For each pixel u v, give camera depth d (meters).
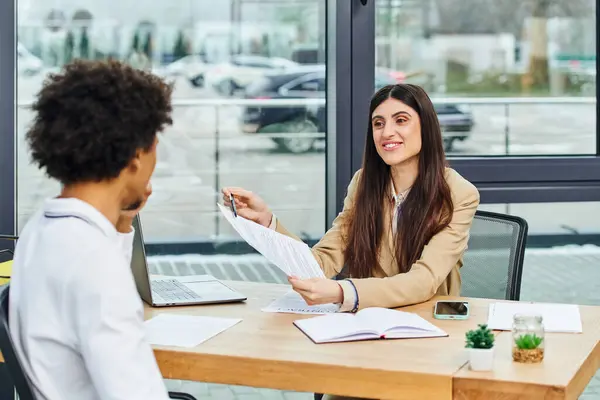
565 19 3.88
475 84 3.89
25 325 1.40
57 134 1.43
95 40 4.21
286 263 2.37
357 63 3.68
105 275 1.38
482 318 2.23
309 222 4.44
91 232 1.42
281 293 2.56
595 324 2.18
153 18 4.26
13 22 3.54
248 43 4.32
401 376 1.79
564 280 4.40
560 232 3.99
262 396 3.91
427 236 2.59
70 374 1.40
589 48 3.90
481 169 3.75
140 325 1.41
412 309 2.35
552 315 2.23
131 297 1.39
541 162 3.77
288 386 1.87
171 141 4.44
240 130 4.43
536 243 4.15
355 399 2.30
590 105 3.91
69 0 4.15
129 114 1.45
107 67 1.48
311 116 4.37
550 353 1.92
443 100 3.89
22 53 4.11
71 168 1.45
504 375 1.76
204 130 4.43
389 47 3.83
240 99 4.38
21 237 1.49
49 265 1.39
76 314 1.36
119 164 1.46
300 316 2.27
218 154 4.45
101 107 1.44
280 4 4.27
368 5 3.67
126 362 1.35
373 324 2.07
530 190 3.77
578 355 1.90
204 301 2.41
